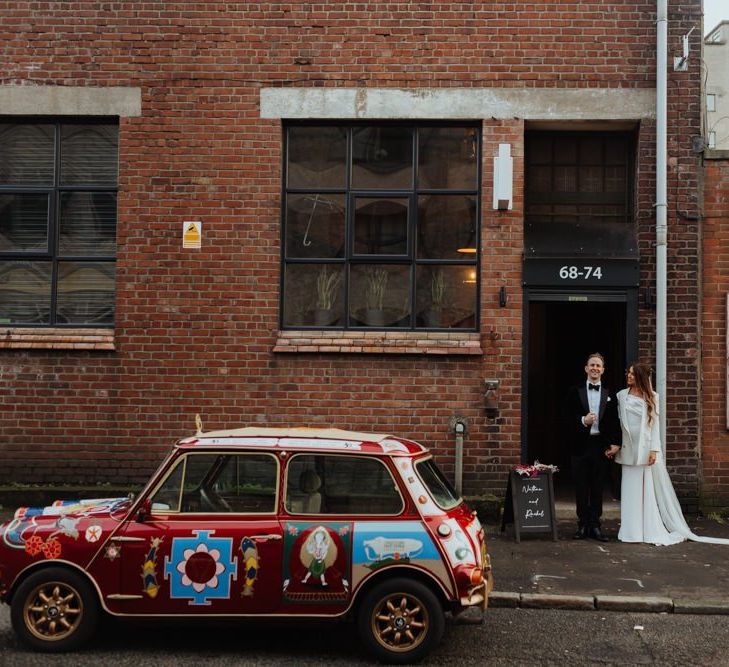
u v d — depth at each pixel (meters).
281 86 10.34
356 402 10.15
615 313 11.33
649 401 9.00
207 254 10.30
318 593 5.64
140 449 10.23
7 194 10.62
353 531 5.68
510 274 10.12
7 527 5.86
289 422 10.19
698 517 9.93
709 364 10.08
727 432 10.05
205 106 10.35
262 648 5.98
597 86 10.19
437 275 10.39
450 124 10.40
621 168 10.78
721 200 10.14
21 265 10.59
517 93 10.20
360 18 10.32
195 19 10.39
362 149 10.48
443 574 5.63
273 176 10.30
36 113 10.45
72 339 10.27
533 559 8.24
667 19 10.12
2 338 10.29
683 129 10.12
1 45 10.48
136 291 10.30
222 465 5.88
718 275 10.10
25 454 10.27
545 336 12.49
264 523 5.73
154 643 6.07
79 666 5.54
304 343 10.19
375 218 10.45
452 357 10.11
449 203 10.41
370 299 10.42
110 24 10.44
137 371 10.27
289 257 10.42
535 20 10.23
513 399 10.02
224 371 10.23
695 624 6.59
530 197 10.79
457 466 9.86
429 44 10.29
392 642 5.66
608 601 6.93
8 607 6.94
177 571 5.69
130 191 10.35
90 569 5.73
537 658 5.80
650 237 10.11
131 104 10.38
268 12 10.37
